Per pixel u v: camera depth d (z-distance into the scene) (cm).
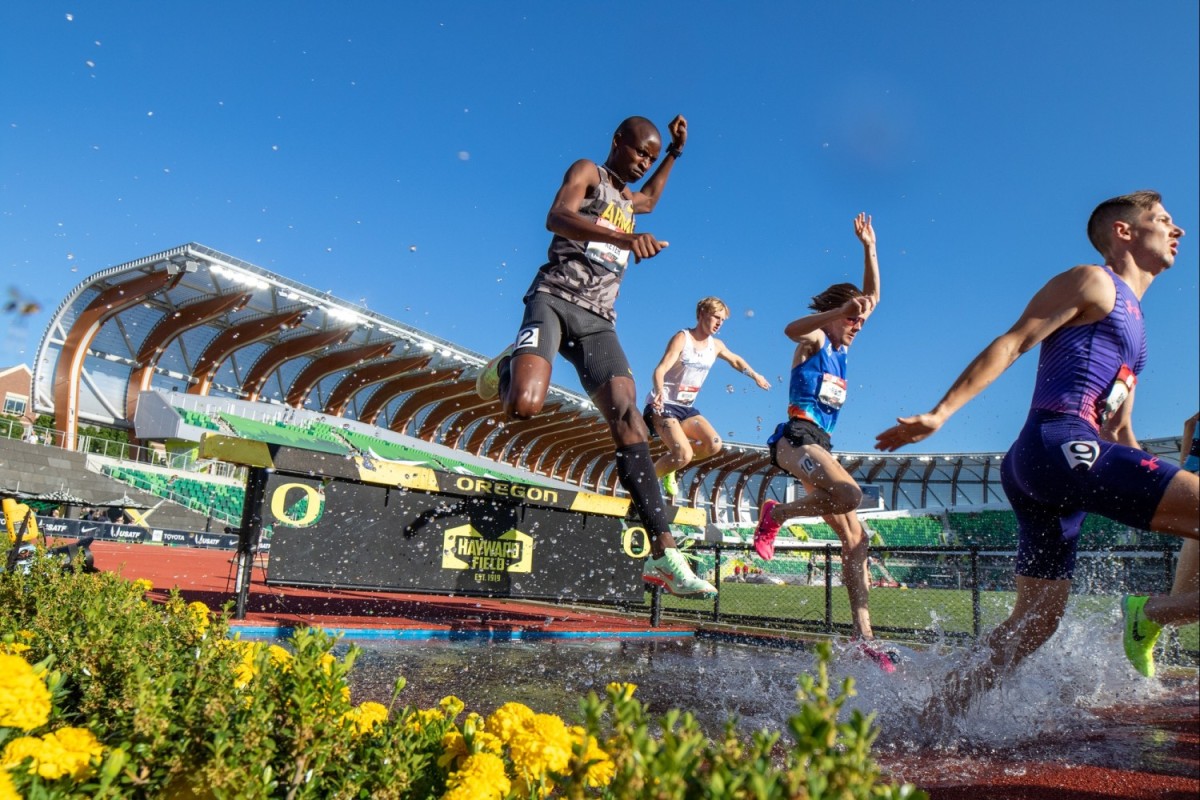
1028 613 223
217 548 2253
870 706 239
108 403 3769
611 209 335
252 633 419
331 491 458
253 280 3375
